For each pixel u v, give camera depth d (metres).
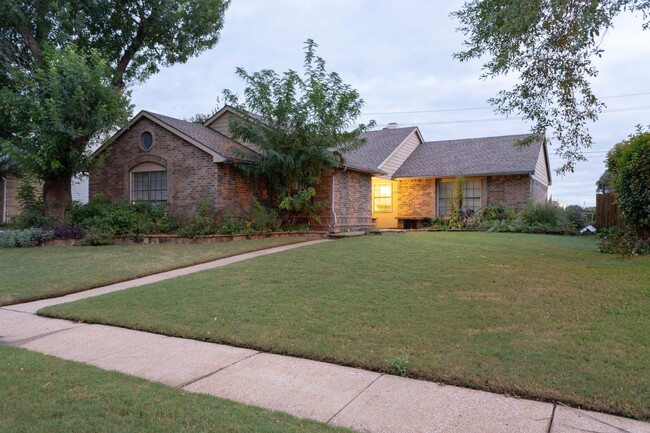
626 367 4.00
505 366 4.11
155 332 5.67
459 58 9.38
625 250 9.95
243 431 3.05
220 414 3.33
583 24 6.45
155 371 4.37
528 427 3.17
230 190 15.33
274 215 15.56
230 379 4.15
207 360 4.67
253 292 7.21
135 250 12.19
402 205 21.78
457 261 9.01
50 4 14.84
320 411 3.49
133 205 15.13
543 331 4.97
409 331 5.16
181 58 19.08
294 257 10.16
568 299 6.11
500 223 17.94
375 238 13.73
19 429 3.04
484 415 3.37
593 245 12.06
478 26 8.77
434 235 15.12
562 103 8.95
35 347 5.18
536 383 3.77
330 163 14.77
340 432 3.09
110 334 5.64
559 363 4.12
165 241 13.87
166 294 7.28
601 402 3.45
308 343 4.93
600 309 5.66
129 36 17.58
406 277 7.72
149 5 16.95
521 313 5.59
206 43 19.22
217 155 14.59
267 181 16.91
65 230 14.10
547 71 8.59
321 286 7.41
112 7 16.59
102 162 15.56
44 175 14.77
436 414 3.41
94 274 9.20
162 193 16.02
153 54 18.97
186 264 10.19
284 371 4.34
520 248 11.04
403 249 10.85
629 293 6.22
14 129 15.04
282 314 6.00
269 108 14.67
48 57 13.84
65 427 3.08
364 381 4.07
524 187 19.20
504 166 19.53
